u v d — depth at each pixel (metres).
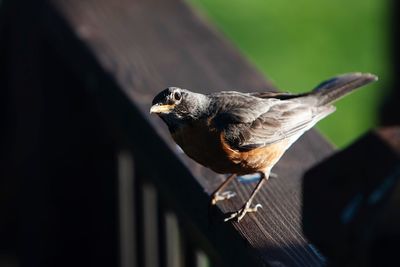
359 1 18.28
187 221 7.62
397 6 14.59
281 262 5.40
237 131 7.92
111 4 10.35
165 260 8.66
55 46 10.16
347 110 16.69
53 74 10.16
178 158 7.16
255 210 6.57
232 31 18.38
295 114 8.29
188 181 7.02
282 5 18.50
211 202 6.71
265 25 18.34
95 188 9.87
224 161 7.86
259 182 7.33
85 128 9.85
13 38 10.66
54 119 10.07
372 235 3.53
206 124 7.96
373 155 3.67
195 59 9.20
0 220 11.84
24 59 10.45
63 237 10.04
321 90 8.76
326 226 3.79
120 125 8.60
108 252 9.84
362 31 17.98
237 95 8.40
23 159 10.55
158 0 10.51
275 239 5.86
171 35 9.73
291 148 8.08
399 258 3.52
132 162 9.29
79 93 9.92
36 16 10.27
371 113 16.55
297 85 17.58
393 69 14.98
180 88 8.27
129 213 9.60
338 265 3.74
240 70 9.12
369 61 17.59
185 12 10.34
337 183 3.78
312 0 18.39
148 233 9.04
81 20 9.88
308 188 3.94
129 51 9.23
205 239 7.29
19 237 10.97
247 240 5.87
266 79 8.98
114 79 8.53
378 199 3.54
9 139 11.51
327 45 17.95
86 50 9.23
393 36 14.80
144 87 8.46
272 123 8.11
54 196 10.05
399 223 3.49
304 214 3.99
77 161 9.95
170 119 7.93
